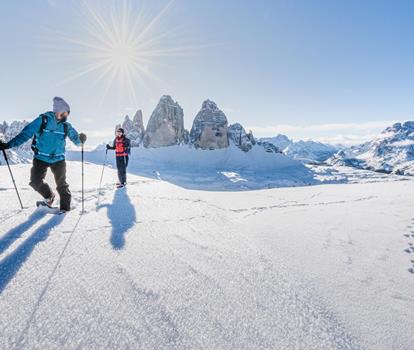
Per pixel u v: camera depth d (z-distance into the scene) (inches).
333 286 131.0
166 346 79.3
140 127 4872.0
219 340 84.4
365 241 197.3
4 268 112.7
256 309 103.3
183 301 102.6
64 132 189.8
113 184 338.6
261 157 5024.6
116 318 89.0
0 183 270.5
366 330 100.0
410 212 282.7
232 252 156.6
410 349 92.0
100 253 134.7
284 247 178.7
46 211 188.9
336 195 411.2
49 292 99.3
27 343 75.0
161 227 183.9
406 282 139.6
